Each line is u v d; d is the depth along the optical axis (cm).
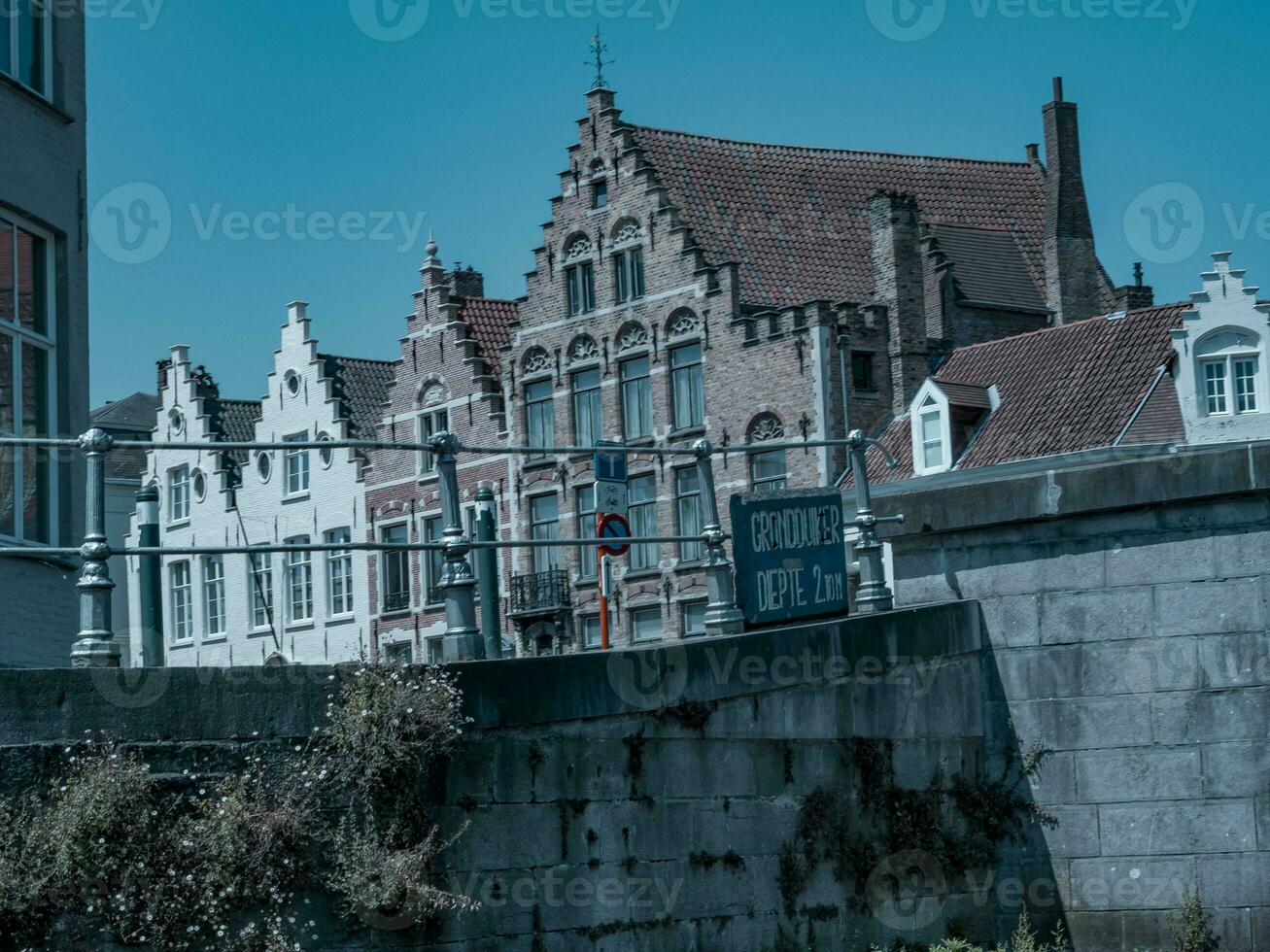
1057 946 1311
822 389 3806
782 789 1170
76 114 1452
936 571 1392
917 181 4631
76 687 850
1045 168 4828
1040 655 1347
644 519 4109
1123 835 1311
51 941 830
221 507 4938
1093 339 3819
